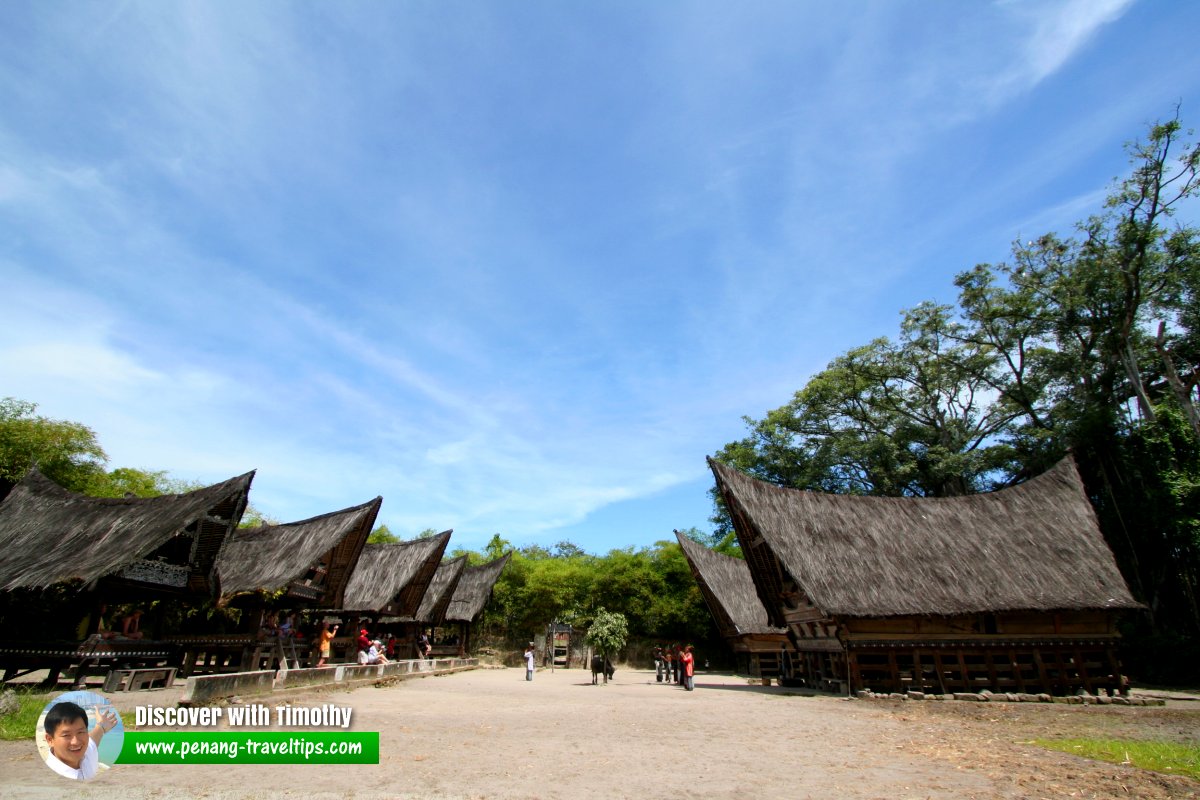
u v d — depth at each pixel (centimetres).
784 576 2238
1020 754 937
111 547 1622
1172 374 2586
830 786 725
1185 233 2755
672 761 855
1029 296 3400
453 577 3459
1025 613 1841
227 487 1800
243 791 656
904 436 4069
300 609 2384
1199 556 2588
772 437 4372
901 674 1942
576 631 4253
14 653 1575
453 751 888
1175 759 893
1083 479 3148
